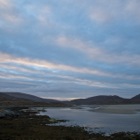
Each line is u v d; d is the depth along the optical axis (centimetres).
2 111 6925
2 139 2680
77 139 2878
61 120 6062
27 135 3055
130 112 10950
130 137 3231
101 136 3272
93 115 8712
